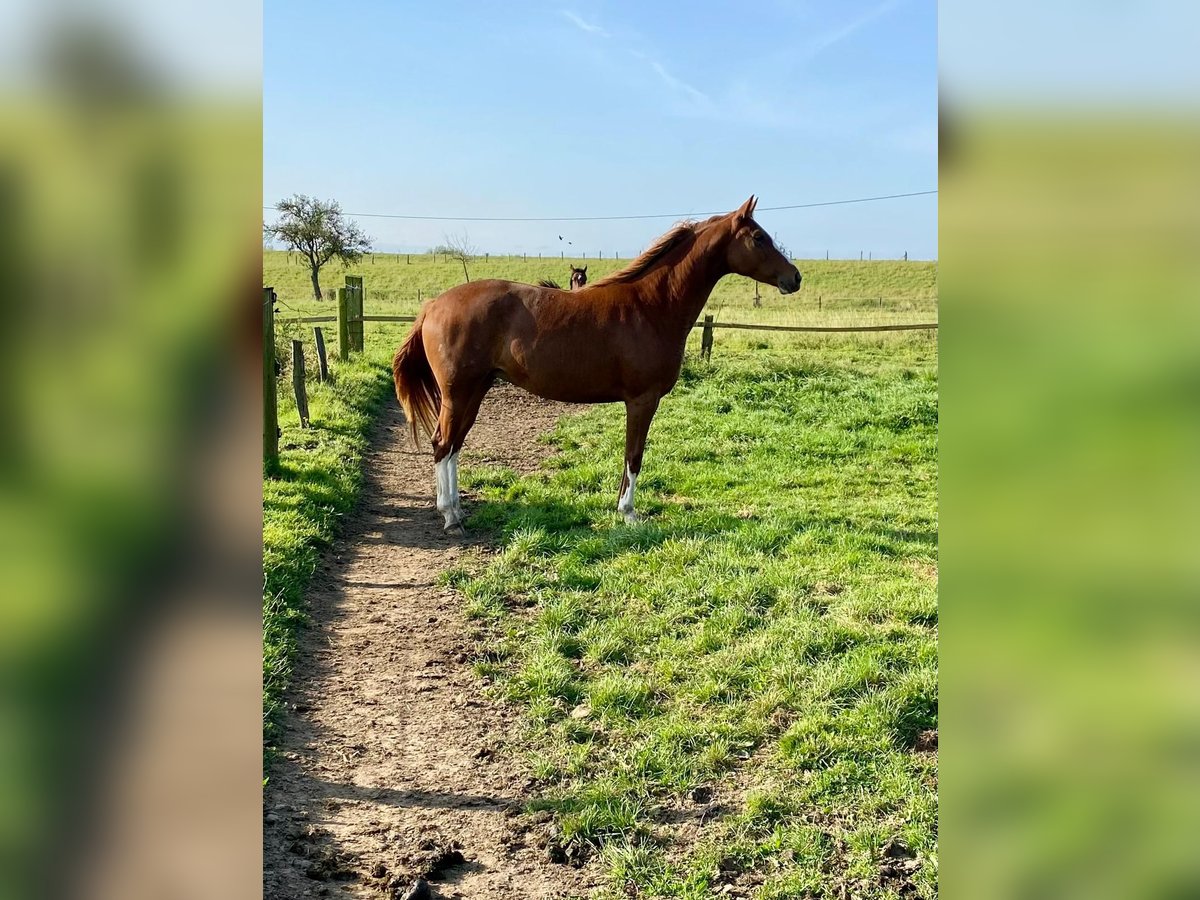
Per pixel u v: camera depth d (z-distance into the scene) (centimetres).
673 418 1126
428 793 347
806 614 494
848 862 302
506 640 490
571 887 292
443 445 686
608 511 720
